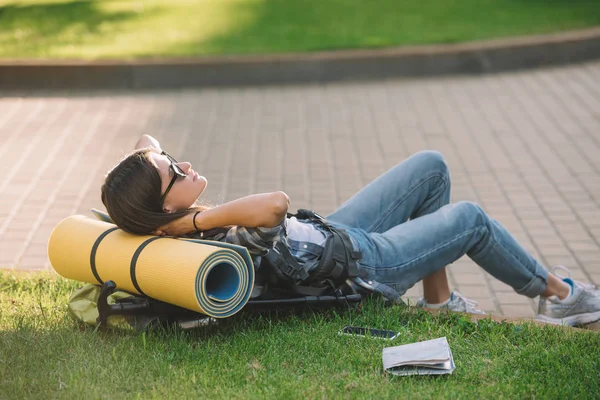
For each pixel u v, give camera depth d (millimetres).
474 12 13219
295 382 3197
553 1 13977
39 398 3029
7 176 6918
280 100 9672
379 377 3258
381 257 3777
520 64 10977
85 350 3404
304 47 11039
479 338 3695
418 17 12938
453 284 5043
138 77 10250
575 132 8250
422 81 10492
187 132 8336
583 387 3211
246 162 7395
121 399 3047
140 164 3342
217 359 3389
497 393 3143
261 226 3371
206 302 3209
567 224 5957
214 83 10383
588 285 4270
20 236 5609
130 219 3354
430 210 4273
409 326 3789
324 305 3770
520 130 8344
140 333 3510
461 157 7535
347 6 14000
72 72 10180
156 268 3234
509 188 6734
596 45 11234
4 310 3959
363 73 10609
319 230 3699
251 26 12562
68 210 6160
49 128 8438
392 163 7387
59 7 14500
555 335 3707
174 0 15086
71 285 4328
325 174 7086
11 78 10148
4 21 13289
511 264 4023
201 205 3641
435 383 3219
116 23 13031
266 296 3641
